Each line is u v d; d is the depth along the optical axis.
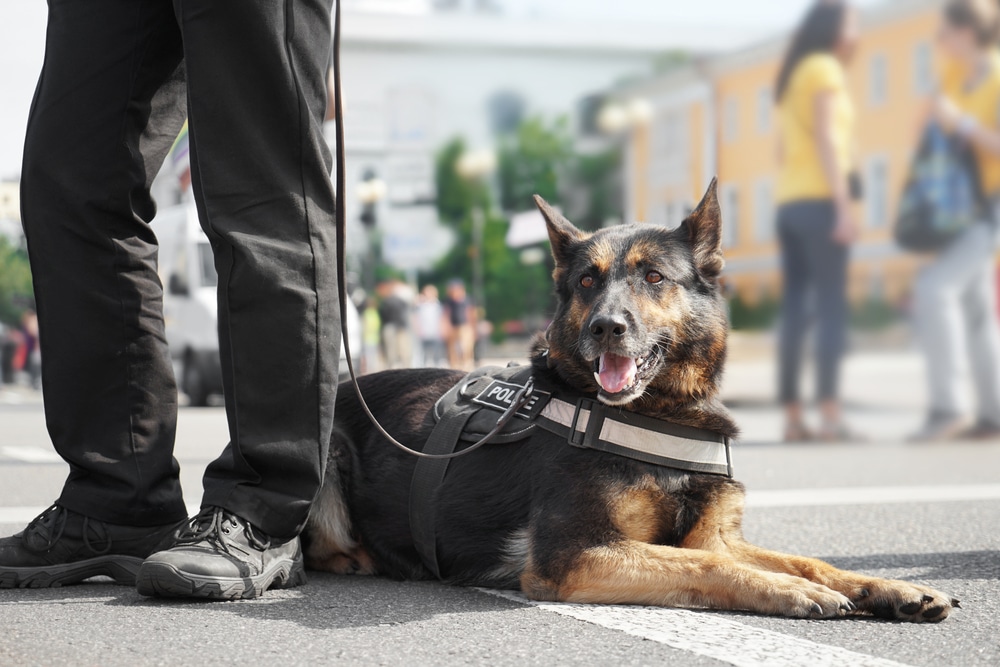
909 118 19.03
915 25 20.31
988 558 3.92
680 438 3.38
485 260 41.97
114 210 3.39
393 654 2.57
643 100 31.31
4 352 28.55
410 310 21.09
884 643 2.70
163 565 3.08
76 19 3.36
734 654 2.58
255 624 2.88
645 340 3.43
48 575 3.39
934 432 9.68
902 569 3.72
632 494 3.28
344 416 3.94
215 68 3.14
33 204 3.38
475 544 3.47
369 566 3.80
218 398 15.97
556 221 3.85
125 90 3.37
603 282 3.56
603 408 3.36
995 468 6.94
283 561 3.34
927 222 12.77
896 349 17.06
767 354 17.66
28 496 5.37
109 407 3.44
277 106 3.19
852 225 9.75
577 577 3.19
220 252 3.21
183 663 2.48
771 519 4.82
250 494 3.25
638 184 31.09
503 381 3.74
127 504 3.41
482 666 2.47
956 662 2.54
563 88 41.47
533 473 3.40
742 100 26.78
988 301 10.42
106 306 3.40
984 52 12.80
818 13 9.72
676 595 3.11
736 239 20.00
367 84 41.12
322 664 2.48
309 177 3.26
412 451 3.41
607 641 2.71
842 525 4.65
